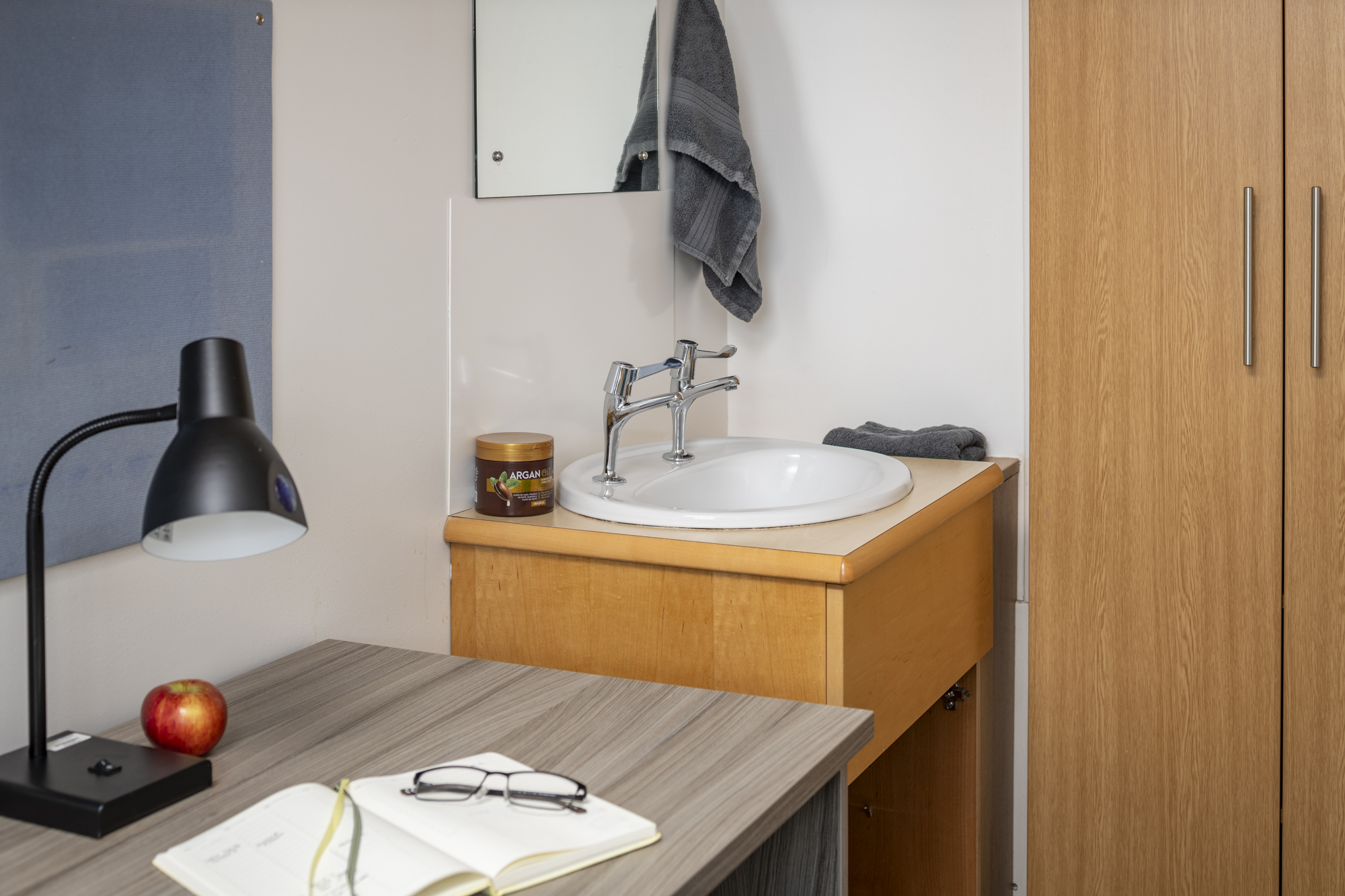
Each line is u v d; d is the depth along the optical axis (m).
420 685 1.22
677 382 1.80
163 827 0.90
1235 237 1.86
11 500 1.02
